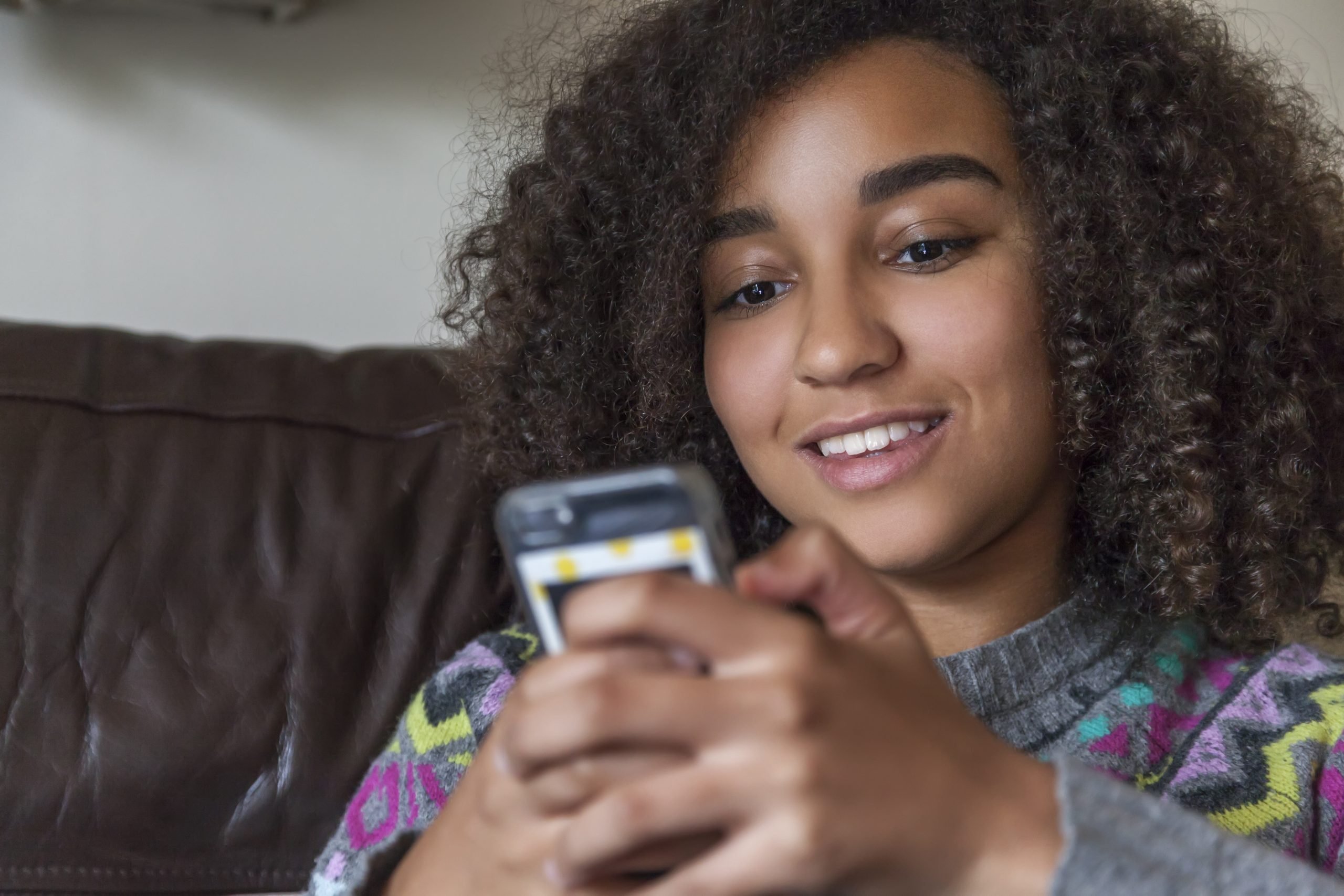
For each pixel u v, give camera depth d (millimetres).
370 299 1483
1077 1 853
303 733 953
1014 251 771
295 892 945
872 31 794
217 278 1445
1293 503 862
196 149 1431
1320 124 1064
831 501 774
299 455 1021
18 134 1381
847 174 757
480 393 1033
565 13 1469
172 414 1012
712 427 959
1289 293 862
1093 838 426
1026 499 772
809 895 405
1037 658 782
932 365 741
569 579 452
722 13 898
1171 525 825
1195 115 855
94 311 1413
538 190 991
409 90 1475
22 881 900
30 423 978
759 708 388
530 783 435
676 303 862
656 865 435
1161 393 823
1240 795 741
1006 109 795
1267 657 842
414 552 1019
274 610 971
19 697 917
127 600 949
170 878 927
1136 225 825
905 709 418
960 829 417
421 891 513
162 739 926
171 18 1409
